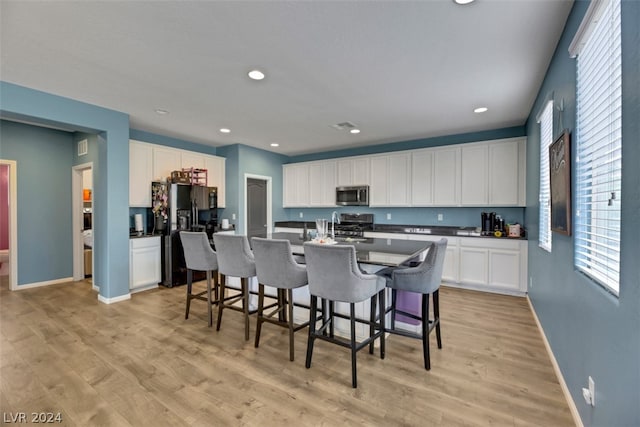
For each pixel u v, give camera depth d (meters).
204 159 5.48
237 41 2.22
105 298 3.81
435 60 2.49
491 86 3.01
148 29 2.07
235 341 2.78
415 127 4.51
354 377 2.08
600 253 1.46
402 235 5.10
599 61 1.50
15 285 4.42
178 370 2.27
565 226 1.94
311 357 2.40
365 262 2.32
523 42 2.21
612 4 1.34
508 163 4.34
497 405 1.88
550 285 2.51
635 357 1.07
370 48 2.31
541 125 3.06
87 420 1.74
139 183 4.61
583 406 1.64
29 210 4.54
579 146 1.79
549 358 2.45
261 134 4.95
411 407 1.87
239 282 3.77
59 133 4.83
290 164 6.60
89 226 5.62
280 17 1.94
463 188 4.69
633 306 1.08
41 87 3.04
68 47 2.30
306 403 1.91
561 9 1.85
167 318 3.33
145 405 1.87
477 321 3.24
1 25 2.02
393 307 2.73
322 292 2.22
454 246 4.55
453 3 1.80
